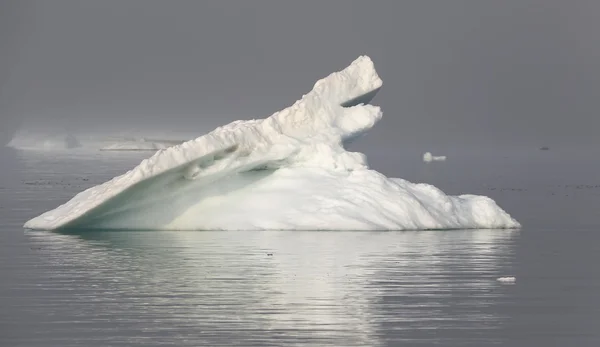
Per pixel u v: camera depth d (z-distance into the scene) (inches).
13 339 1662.2
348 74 3454.7
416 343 1637.6
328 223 3026.6
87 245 2731.3
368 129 3412.9
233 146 3095.5
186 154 3002.0
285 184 3171.8
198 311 1854.1
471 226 3206.2
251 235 2918.3
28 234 2994.6
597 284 2164.1
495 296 2017.7
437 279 2210.9
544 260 2511.1
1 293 2031.3
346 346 1612.9
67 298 1978.3
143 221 3090.6
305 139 3262.8
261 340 1644.9
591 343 1649.9
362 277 2219.5
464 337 1680.6
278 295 2005.4
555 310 1889.8
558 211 3978.8
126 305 1908.2
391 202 3117.6
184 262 2418.8
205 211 3105.3
